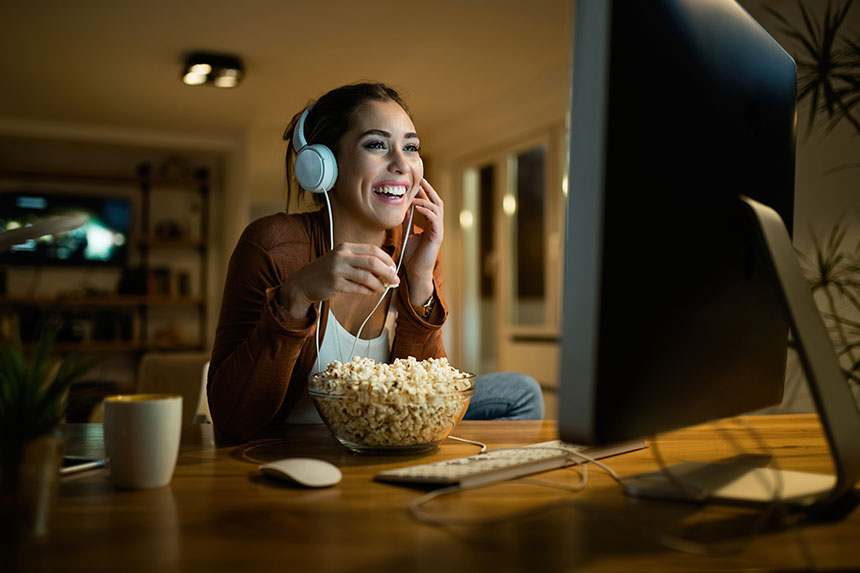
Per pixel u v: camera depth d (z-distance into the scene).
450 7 3.59
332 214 1.28
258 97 5.19
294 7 3.61
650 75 0.53
